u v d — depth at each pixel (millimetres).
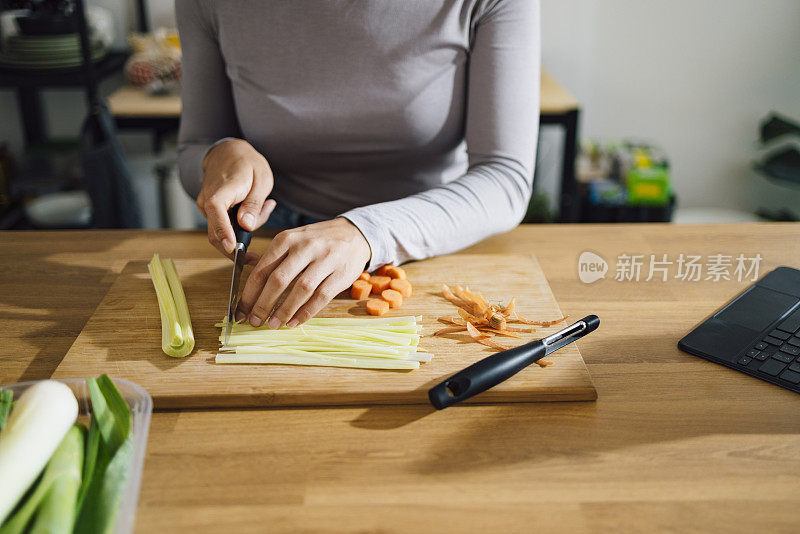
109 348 827
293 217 1290
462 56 1130
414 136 1172
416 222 992
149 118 2262
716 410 736
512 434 704
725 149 3000
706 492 627
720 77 2861
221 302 937
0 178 2650
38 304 949
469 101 1130
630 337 871
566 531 587
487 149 1105
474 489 632
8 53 2295
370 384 758
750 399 753
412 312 912
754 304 921
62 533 542
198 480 641
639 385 779
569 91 2906
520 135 1098
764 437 696
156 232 1172
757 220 2906
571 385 754
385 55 1106
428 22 1087
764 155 2984
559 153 2945
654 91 2898
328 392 743
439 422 722
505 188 1084
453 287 976
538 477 646
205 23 1165
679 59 2836
